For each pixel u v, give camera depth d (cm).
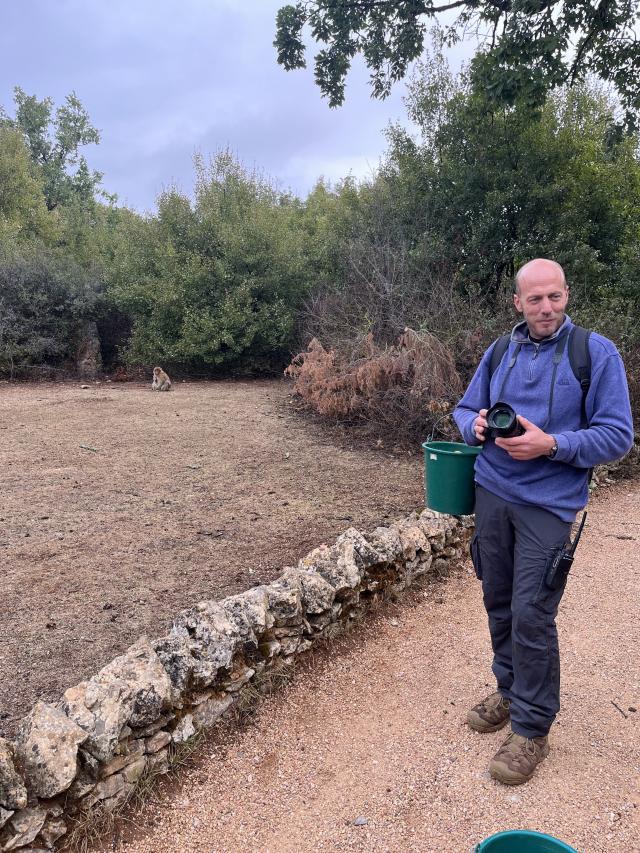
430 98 1191
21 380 1345
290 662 317
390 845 217
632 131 977
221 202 1452
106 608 362
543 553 230
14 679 295
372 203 1312
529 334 246
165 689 248
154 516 519
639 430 725
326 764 257
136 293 1349
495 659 267
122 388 1244
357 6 1041
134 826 225
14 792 199
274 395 1139
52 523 499
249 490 595
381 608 385
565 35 884
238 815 232
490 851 185
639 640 350
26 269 1395
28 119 3228
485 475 249
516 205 1077
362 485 618
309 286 1363
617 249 1106
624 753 260
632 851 211
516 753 242
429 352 747
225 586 393
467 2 992
